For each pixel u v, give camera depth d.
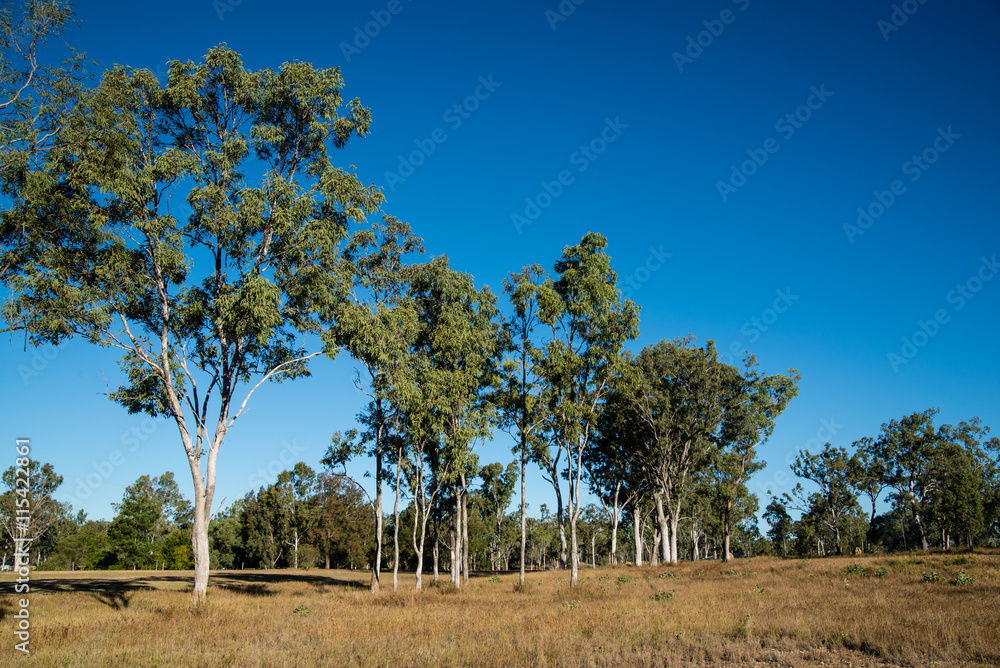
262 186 24.08
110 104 21.05
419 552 33.66
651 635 13.59
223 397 25.14
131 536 85.25
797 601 18.47
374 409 34.03
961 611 14.28
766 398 55.00
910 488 69.88
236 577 49.41
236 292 22.89
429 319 35.09
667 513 70.50
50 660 12.28
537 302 32.25
